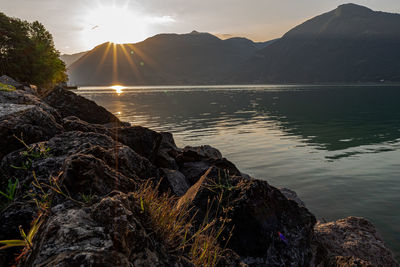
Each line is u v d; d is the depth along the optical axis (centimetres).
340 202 1341
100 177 309
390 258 623
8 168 391
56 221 205
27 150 419
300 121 4781
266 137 3183
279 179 1689
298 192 1475
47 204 250
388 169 1891
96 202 251
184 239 262
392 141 2989
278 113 6122
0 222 279
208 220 459
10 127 482
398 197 1388
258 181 523
